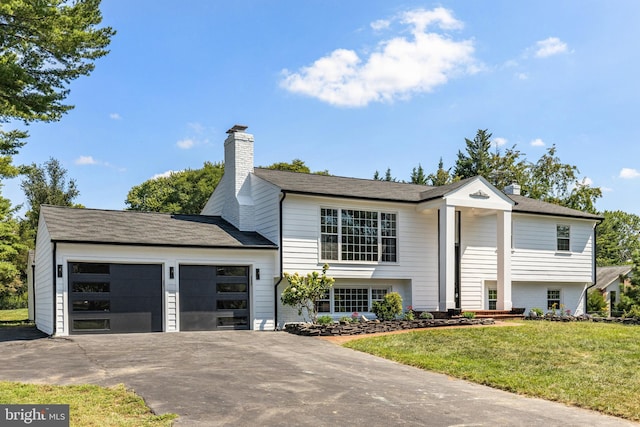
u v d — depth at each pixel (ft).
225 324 59.31
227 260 59.67
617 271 143.13
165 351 40.27
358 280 67.56
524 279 79.41
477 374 35.01
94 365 34.09
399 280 70.13
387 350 43.42
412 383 32.27
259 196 66.59
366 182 76.28
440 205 66.80
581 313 86.94
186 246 56.75
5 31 48.85
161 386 28.09
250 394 27.14
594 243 87.61
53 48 50.93
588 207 150.00
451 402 27.76
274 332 55.83
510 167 159.53
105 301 53.16
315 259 62.95
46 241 56.54
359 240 66.23
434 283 70.95
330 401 26.61
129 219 62.28
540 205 86.33
